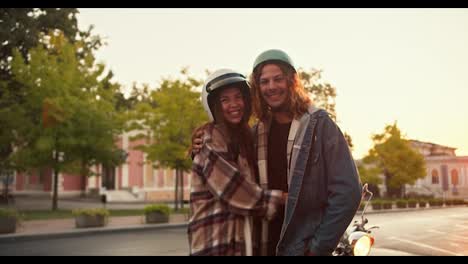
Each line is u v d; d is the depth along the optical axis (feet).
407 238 11.45
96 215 54.60
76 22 119.44
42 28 113.39
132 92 166.20
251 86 6.91
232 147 6.49
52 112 77.36
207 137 6.41
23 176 137.28
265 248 6.37
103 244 39.99
